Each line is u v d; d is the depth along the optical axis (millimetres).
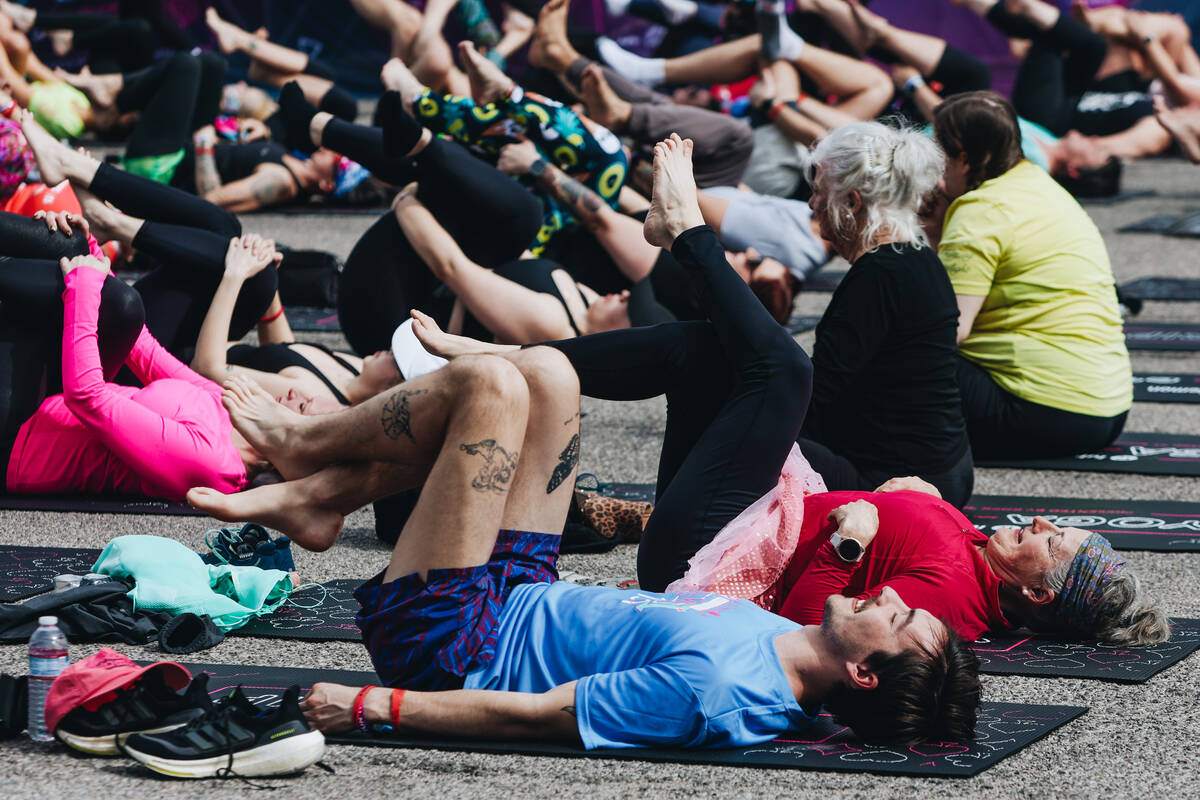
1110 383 10680
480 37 20781
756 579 6406
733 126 16375
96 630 6852
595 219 12148
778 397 6523
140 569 7109
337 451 5973
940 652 5562
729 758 5488
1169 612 7562
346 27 32156
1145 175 28750
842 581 6336
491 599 5641
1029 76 23516
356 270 11094
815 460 7836
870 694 5523
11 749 5543
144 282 10266
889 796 5223
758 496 6531
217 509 6066
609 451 11234
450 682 5609
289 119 10875
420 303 11109
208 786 5215
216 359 9711
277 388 9742
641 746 5562
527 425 5812
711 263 6742
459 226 10734
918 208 7977
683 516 6473
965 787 5324
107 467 9398
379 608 5594
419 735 5664
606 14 29594
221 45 22328
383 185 22250
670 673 5441
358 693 5633
